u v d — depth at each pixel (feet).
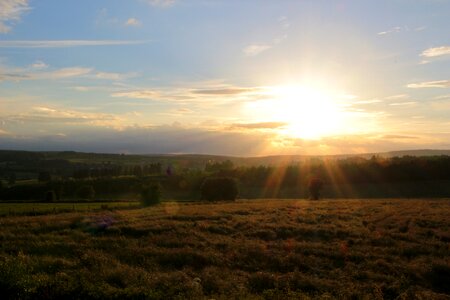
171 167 460.14
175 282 39.14
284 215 110.22
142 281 38.34
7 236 76.59
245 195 289.33
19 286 33.06
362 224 95.35
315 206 140.36
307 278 47.93
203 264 57.00
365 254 63.10
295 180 315.99
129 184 334.65
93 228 88.43
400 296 41.83
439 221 93.76
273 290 38.83
